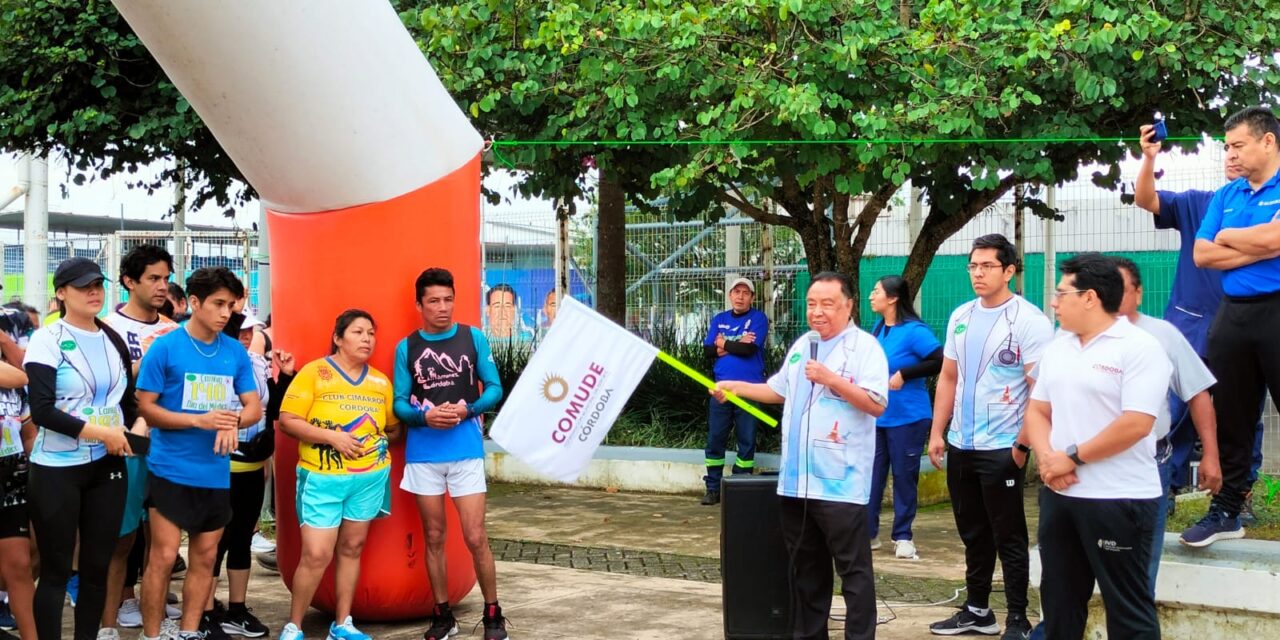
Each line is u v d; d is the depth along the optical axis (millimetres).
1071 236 10914
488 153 9578
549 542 8297
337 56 5133
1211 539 5082
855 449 4699
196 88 5090
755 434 9656
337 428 5293
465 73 8430
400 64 5453
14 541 4789
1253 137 4574
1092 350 4164
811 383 4805
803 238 10570
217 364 5172
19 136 9633
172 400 5078
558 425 5207
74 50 8914
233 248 11422
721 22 8078
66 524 4672
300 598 5293
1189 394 4680
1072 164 9070
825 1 7980
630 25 7805
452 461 5402
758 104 7895
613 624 5836
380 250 5547
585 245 15133
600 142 8344
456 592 5891
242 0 4773
